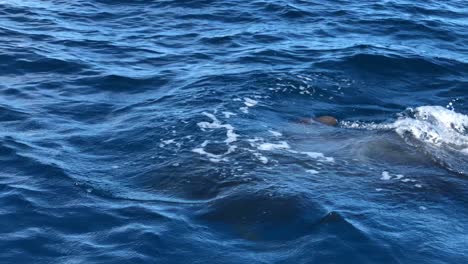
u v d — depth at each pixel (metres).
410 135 13.34
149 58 18.19
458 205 11.03
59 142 12.97
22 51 18.08
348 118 14.89
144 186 11.49
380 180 11.65
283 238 9.96
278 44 19.41
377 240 9.91
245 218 10.39
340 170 11.91
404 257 9.60
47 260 9.52
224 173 11.66
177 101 15.07
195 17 21.84
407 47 19.52
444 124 14.38
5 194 11.04
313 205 10.68
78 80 16.42
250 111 14.59
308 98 15.73
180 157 12.30
